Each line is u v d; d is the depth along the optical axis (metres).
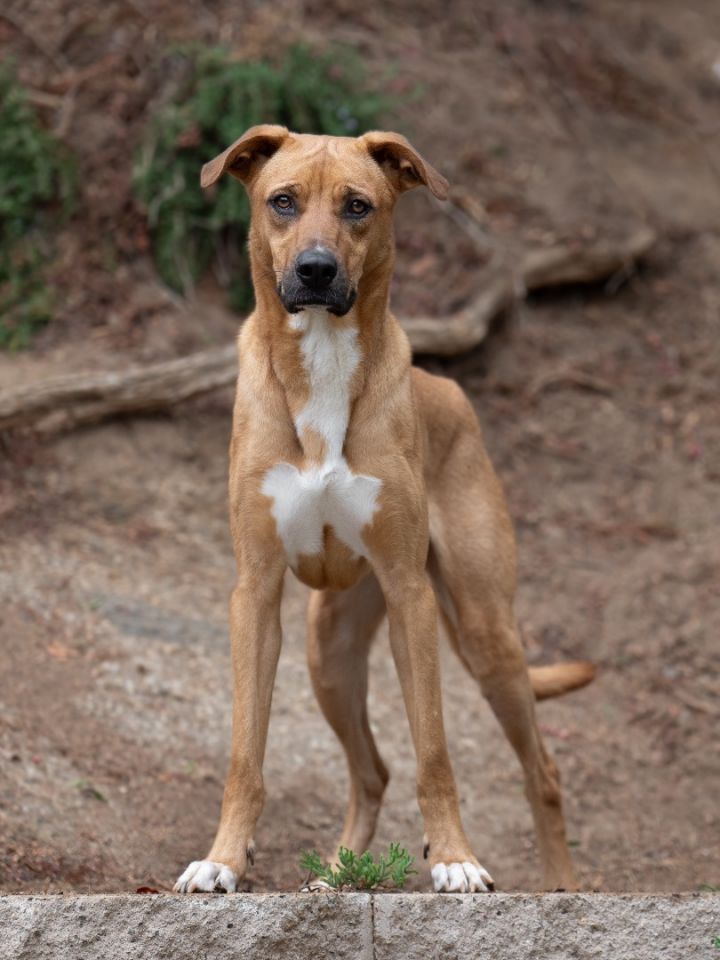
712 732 7.30
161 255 9.42
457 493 5.09
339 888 3.85
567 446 9.27
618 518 8.83
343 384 4.32
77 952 3.27
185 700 6.45
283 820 5.87
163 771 5.86
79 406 8.09
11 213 9.21
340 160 4.41
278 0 11.01
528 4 12.76
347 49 10.59
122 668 6.53
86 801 5.38
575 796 6.70
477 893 3.43
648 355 9.99
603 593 8.23
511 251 10.04
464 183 10.53
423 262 9.94
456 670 7.55
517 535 8.60
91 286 9.19
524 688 5.09
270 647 4.32
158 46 10.13
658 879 6.04
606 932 3.37
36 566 7.17
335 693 5.23
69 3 10.33
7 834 4.84
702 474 9.17
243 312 9.47
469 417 5.22
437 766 4.16
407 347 4.59
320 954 3.32
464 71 11.59
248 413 4.38
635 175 11.23
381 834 5.96
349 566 4.52
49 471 7.95
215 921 3.30
